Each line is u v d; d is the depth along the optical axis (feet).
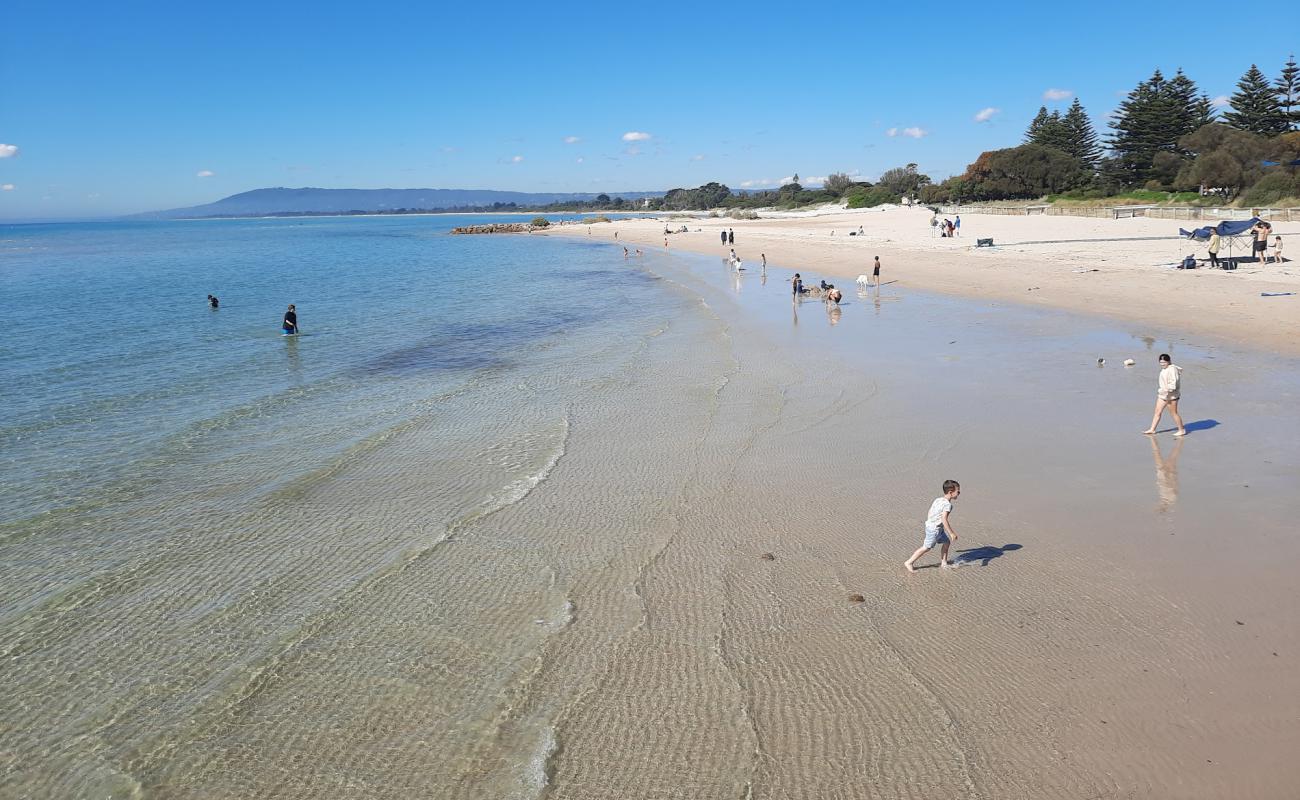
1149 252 138.21
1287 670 25.91
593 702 26.43
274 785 23.32
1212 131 264.52
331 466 51.08
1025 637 28.86
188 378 78.02
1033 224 223.71
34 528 41.96
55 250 360.48
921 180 481.46
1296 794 20.88
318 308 132.36
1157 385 60.54
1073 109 375.86
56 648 30.73
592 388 70.38
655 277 176.45
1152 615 29.68
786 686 26.78
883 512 40.86
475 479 48.29
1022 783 21.88
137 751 24.95
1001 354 73.87
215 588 35.24
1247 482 41.34
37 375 79.30
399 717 26.16
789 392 64.75
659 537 39.24
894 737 23.98
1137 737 23.35
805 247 223.51
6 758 24.76
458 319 118.11
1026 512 39.70
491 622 31.83
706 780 22.61
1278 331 73.77
